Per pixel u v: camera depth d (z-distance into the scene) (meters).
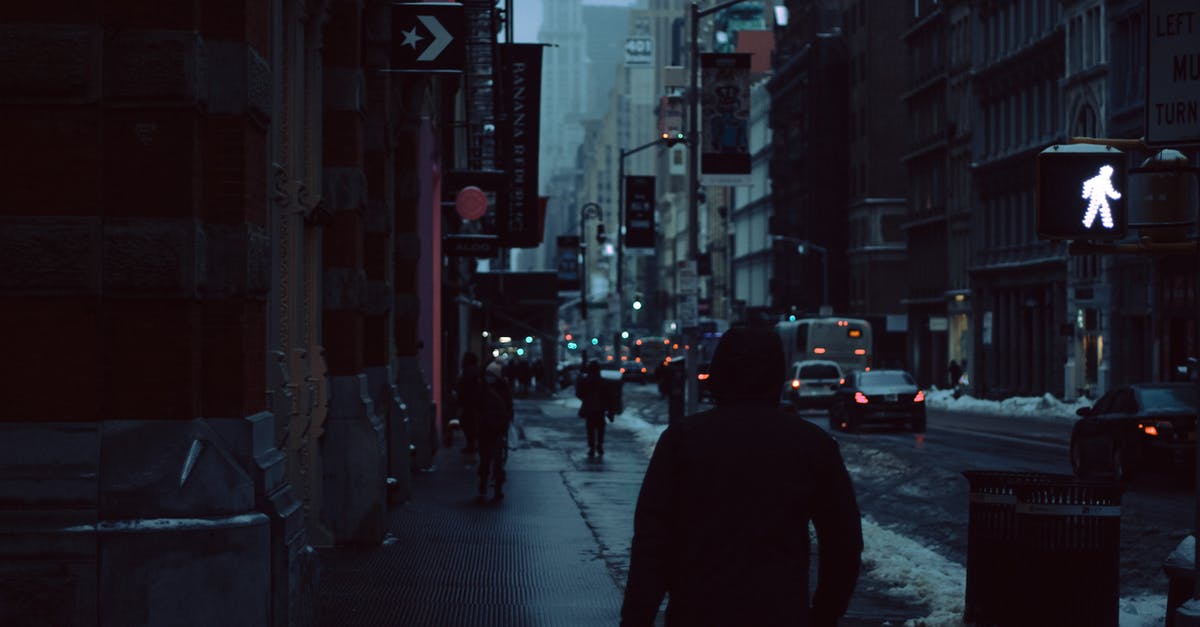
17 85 8.55
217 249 8.89
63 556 8.42
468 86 35.62
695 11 34.91
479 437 20.97
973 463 27.33
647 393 84.25
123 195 8.68
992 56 73.31
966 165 79.50
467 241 32.94
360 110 16.00
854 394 40.81
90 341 8.62
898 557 14.81
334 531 15.79
